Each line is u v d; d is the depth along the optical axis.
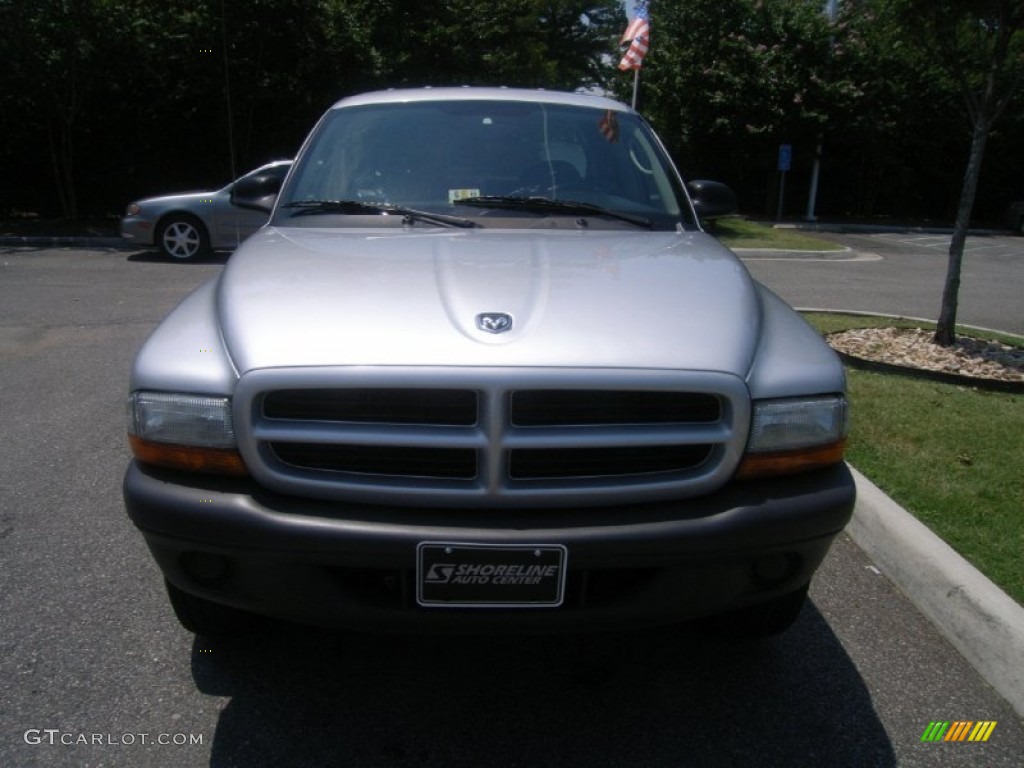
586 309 2.43
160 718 2.57
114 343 7.00
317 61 16.98
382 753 2.45
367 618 2.27
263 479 2.25
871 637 3.11
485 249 2.95
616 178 3.63
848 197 27.16
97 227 16.06
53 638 2.94
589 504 2.26
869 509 3.79
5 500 4.00
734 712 2.67
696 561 2.26
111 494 4.09
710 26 23.53
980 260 16.34
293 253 2.92
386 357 2.21
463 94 3.97
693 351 2.32
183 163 17.88
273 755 2.43
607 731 2.56
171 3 15.98
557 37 39.19
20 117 16.39
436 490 2.22
